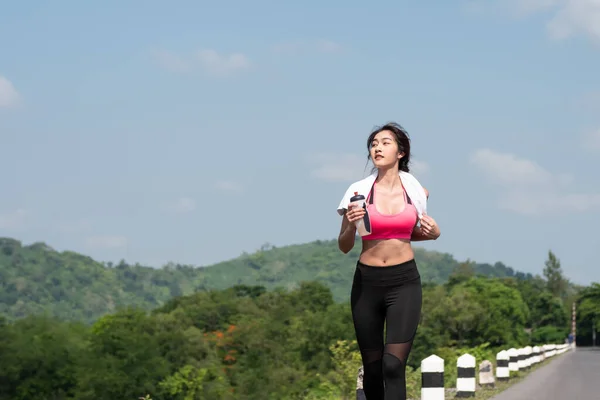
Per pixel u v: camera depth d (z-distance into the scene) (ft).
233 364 315.78
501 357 70.95
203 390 264.31
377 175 19.77
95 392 236.22
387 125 19.65
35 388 235.20
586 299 572.51
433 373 31.73
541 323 646.33
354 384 68.59
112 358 247.09
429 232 19.51
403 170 19.97
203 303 452.35
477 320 338.54
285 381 284.82
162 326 298.97
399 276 19.25
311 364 293.84
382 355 19.97
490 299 461.78
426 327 289.53
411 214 19.26
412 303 19.26
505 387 62.03
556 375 83.82
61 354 242.17
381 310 19.72
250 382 287.89
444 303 344.28
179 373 256.32
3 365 233.55
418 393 57.82
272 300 484.33
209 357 294.66
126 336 255.09
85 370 238.89
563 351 270.67
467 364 50.49
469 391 50.44
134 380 240.94
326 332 299.79
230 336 330.95
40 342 244.42
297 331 325.21
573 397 52.19
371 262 19.42
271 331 351.05
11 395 235.20
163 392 248.52
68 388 240.12
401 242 19.34
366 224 19.15
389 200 19.36
